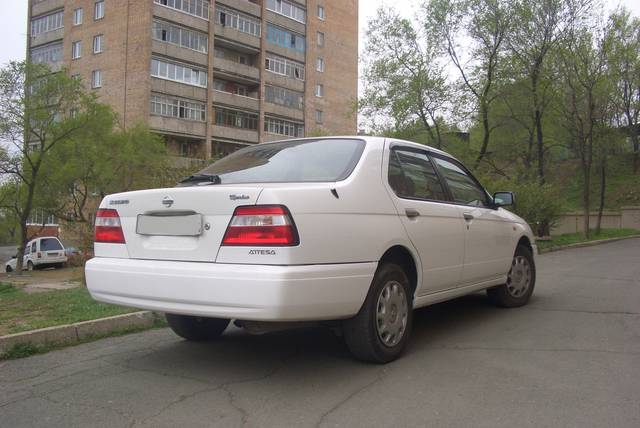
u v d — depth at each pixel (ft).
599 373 13.37
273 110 165.78
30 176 82.12
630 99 92.99
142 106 133.28
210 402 11.85
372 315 13.64
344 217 12.87
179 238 12.90
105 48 140.97
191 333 16.74
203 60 146.10
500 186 55.42
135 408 11.60
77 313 20.30
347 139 15.34
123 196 14.12
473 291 18.52
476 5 68.49
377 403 11.62
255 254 11.75
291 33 172.35
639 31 82.74
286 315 11.53
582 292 25.44
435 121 73.77
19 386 13.19
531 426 10.36
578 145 84.74
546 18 65.62
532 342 16.31
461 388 12.45
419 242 15.15
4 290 35.63
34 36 159.43
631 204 122.21
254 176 14.51
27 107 77.30
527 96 70.13
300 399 11.92
